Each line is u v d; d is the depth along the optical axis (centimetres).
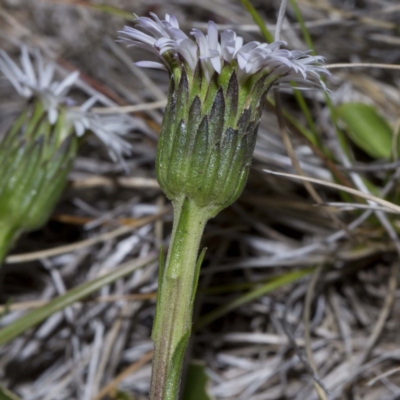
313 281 27
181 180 21
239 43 21
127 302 28
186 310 21
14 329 24
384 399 27
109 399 27
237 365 28
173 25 21
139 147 32
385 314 27
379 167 26
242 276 29
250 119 21
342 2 36
